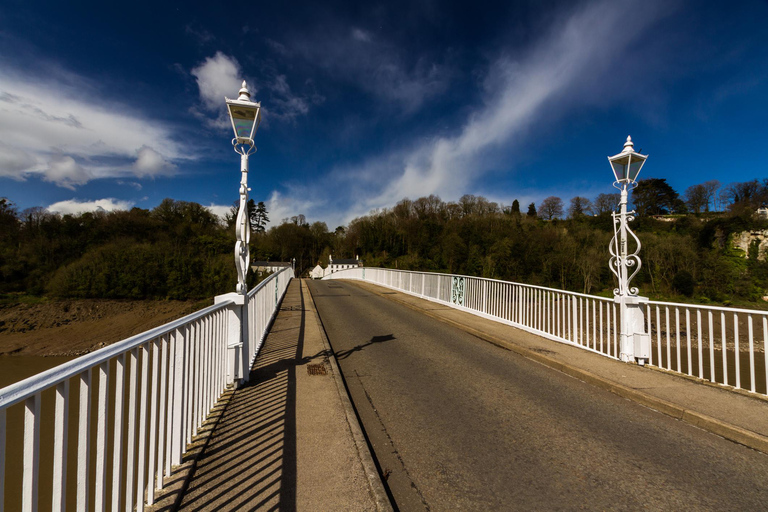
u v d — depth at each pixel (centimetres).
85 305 4825
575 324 766
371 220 8925
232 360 493
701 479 321
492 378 594
